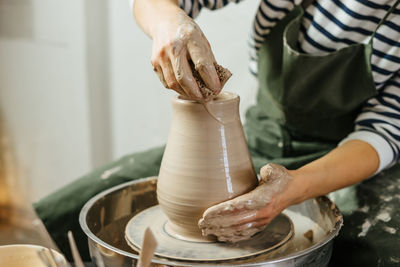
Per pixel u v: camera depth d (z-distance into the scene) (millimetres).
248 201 732
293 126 1167
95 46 2029
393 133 986
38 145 2375
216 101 751
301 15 1054
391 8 946
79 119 2148
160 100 1936
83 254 1155
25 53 2252
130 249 832
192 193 762
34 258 725
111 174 1214
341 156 908
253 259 747
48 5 2066
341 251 1010
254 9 1578
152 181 996
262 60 1164
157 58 751
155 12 885
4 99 2436
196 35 713
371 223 978
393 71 1014
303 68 1044
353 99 1053
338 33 1044
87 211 843
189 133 766
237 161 778
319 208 905
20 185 2537
